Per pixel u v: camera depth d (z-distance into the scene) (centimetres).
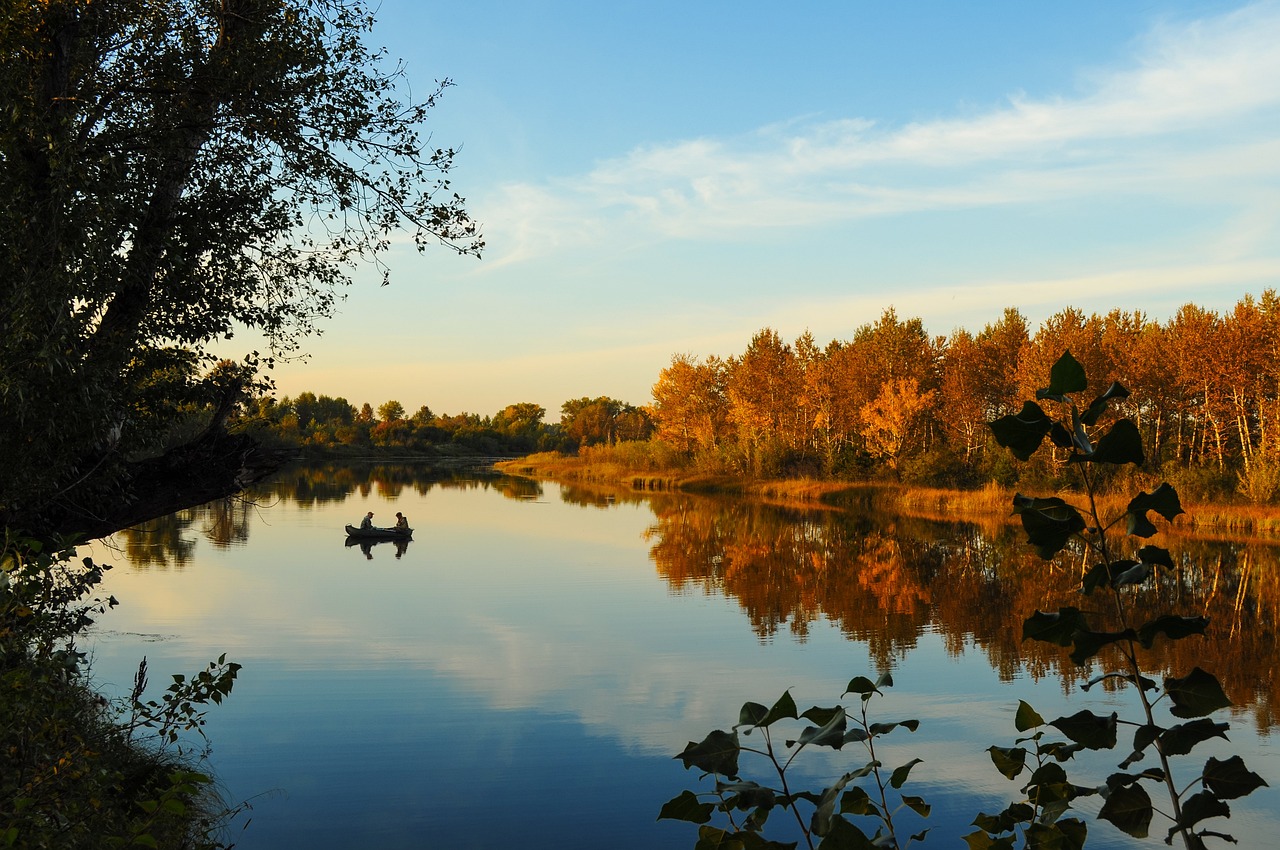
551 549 2867
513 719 1153
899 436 5225
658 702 1239
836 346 7088
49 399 668
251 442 891
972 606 1923
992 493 4109
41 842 381
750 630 1688
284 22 828
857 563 2547
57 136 659
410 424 13550
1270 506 3450
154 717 546
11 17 679
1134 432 212
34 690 434
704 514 4116
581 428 13388
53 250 639
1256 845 802
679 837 820
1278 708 1192
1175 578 2280
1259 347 4009
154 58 789
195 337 865
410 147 884
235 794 892
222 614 1742
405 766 982
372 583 2159
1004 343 5653
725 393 6962
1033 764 996
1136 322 5703
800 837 838
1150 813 221
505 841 803
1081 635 226
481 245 923
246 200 858
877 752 1052
